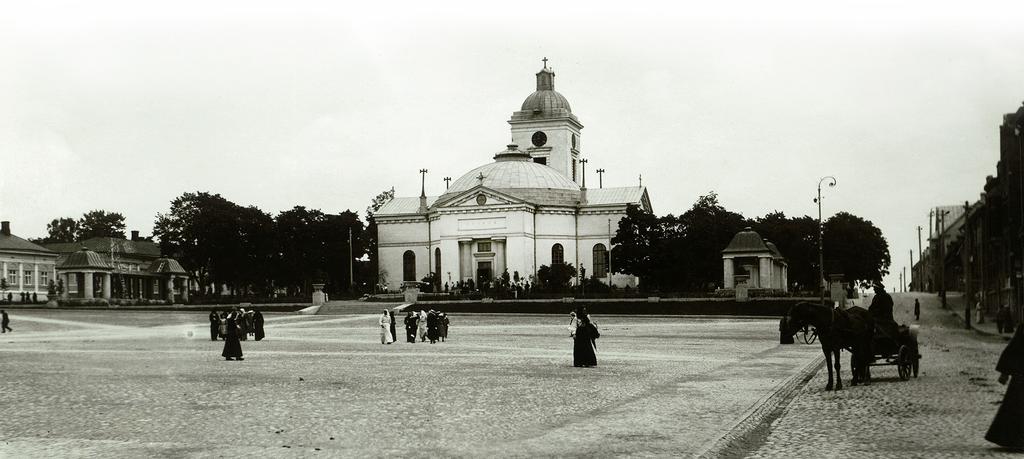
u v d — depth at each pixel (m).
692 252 139.38
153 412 26.64
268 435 22.39
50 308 122.75
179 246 160.75
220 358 49.19
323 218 165.88
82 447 21.00
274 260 162.50
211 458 19.61
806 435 21.94
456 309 113.25
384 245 172.50
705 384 33.50
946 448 20.12
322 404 28.17
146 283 160.75
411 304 118.38
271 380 36.06
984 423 23.44
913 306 105.56
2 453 20.41
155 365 44.28
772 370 39.34
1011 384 20.09
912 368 35.97
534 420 24.52
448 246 160.50
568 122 185.00
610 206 163.00
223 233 156.62
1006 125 74.25
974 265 90.81
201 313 112.94
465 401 28.66
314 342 65.75
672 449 20.23
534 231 161.50
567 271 151.25
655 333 73.06
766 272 118.62
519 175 167.62
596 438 21.66
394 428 23.28
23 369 42.00
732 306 106.19
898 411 25.73
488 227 159.00
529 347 57.84
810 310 31.91
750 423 23.86
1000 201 80.06
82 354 53.12
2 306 124.25
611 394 30.42
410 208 175.25
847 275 151.50
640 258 144.25
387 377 37.00
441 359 47.50
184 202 162.50
